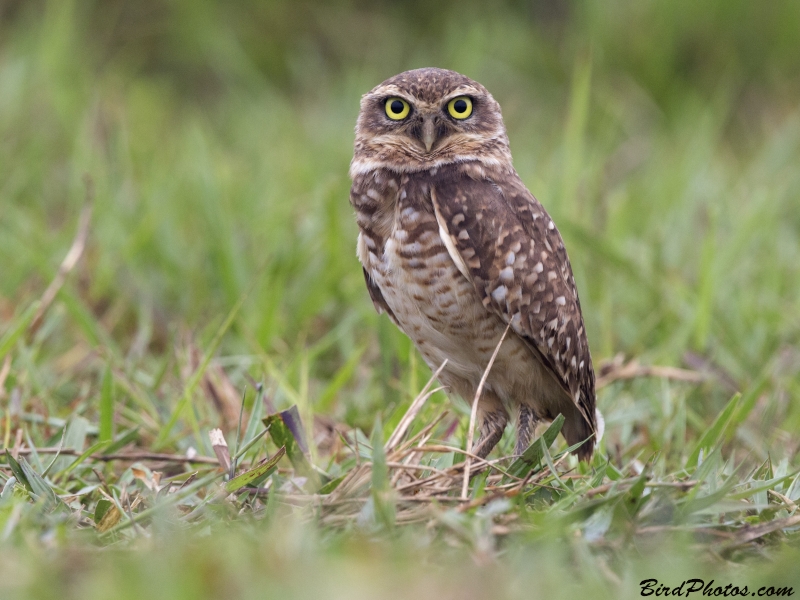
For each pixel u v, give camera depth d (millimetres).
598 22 21000
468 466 6859
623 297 11938
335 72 22125
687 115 19547
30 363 9148
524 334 8141
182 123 20078
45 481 6867
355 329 11531
